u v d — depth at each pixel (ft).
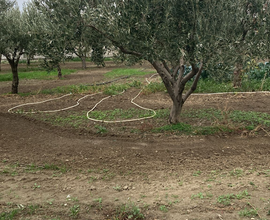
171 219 11.52
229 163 17.47
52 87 48.11
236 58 17.49
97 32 19.36
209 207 12.31
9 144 20.88
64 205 12.54
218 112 28.04
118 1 16.26
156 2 16.58
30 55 37.76
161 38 17.19
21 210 12.06
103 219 11.57
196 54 16.42
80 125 25.27
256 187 13.99
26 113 29.22
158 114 27.99
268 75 44.21
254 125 24.13
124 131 23.75
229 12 17.85
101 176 15.83
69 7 16.24
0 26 36.47
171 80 23.61
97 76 65.31
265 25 18.47
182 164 17.46
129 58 22.93
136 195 13.60
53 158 18.37
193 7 16.60
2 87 48.91
